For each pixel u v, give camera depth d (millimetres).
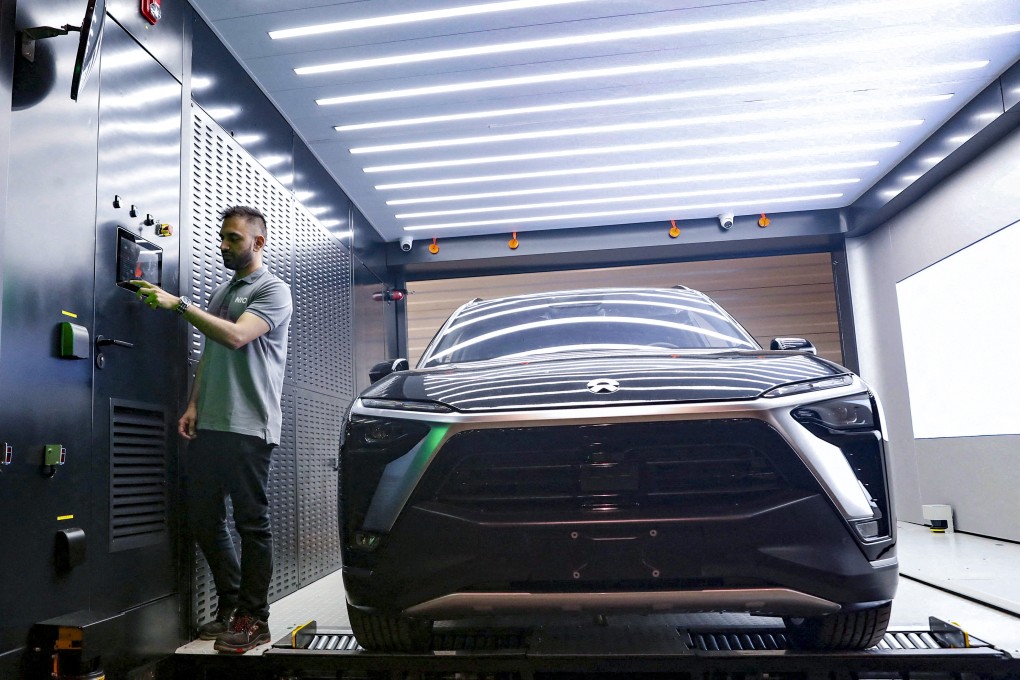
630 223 6059
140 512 2246
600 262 6355
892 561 1797
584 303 2891
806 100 4160
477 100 3971
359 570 1821
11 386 1736
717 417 1741
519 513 1756
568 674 1915
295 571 3641
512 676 1917
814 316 6316
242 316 2348
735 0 3209
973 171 4672
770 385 1863
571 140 4492
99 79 2170
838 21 3402
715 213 5914
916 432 5617
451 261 6121
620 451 1769
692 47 3570
